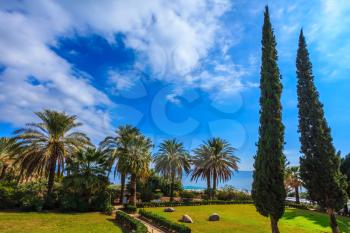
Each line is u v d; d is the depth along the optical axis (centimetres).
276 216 1424
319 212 3781
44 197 2797
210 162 4734
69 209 2825
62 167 2903
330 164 1666
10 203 2706
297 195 4991
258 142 1556
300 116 1817
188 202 3931
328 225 2594
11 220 2102
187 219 2455
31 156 2766
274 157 1467
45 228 1877
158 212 3077
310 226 2462
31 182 3008
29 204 2650
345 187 1689
